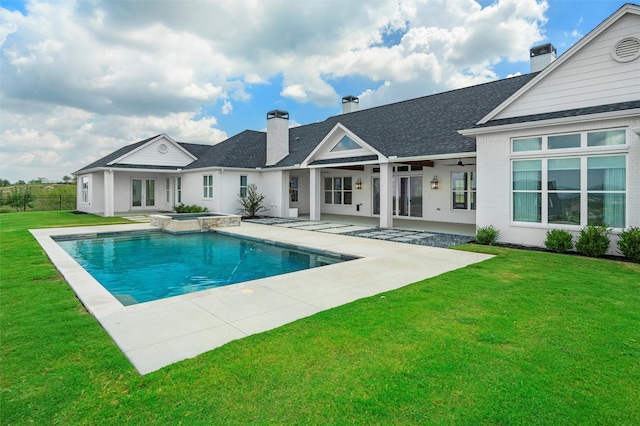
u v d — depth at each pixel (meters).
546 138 9.81
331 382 3.12
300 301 5.46
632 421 2.62
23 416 2.66
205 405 2.80
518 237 10.45
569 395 2.93
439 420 2.63
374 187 20.23
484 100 15.65
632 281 6.45
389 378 3.19
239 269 9.02
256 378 3.19
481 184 11.16
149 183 25.56
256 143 24.05
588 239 8.79
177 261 9.96
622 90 8.72
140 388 3.03
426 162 15.99
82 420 2.62
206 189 21.61
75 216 21.27
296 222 17.86
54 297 5.56
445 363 3.45
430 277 6.93
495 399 2.88
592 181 9.11
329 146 17.81
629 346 3.80
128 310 4.97
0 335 4.09
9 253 9.41
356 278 6.92
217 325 4.46
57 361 3.48
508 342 3.91
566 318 4.62
